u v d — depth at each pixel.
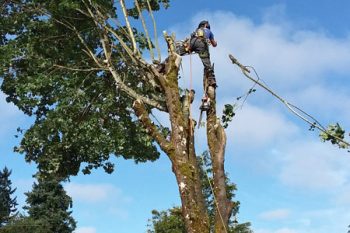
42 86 13.20
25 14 13.78
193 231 8.43
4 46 13.32
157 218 36.44
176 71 10.05
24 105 14.01
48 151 14.63
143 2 13.76
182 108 9.61
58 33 13.59
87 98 13.82
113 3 12.84
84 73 13.95
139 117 9.77
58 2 12.78
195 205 8.62
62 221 61.38
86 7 12.48
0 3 13.66
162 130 12.49
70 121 13.87
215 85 9.91
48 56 13.82
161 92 10.16
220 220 8.70
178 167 8.95
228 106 9.77
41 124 14.17
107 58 11.68
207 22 10.70
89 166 15.43
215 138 9.41
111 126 14.45
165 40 10.45
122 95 14.07
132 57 10.77
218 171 9.11
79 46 13.59
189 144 9.23
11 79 14.05
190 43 10.36
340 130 7.96
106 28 11.38
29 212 61.12
